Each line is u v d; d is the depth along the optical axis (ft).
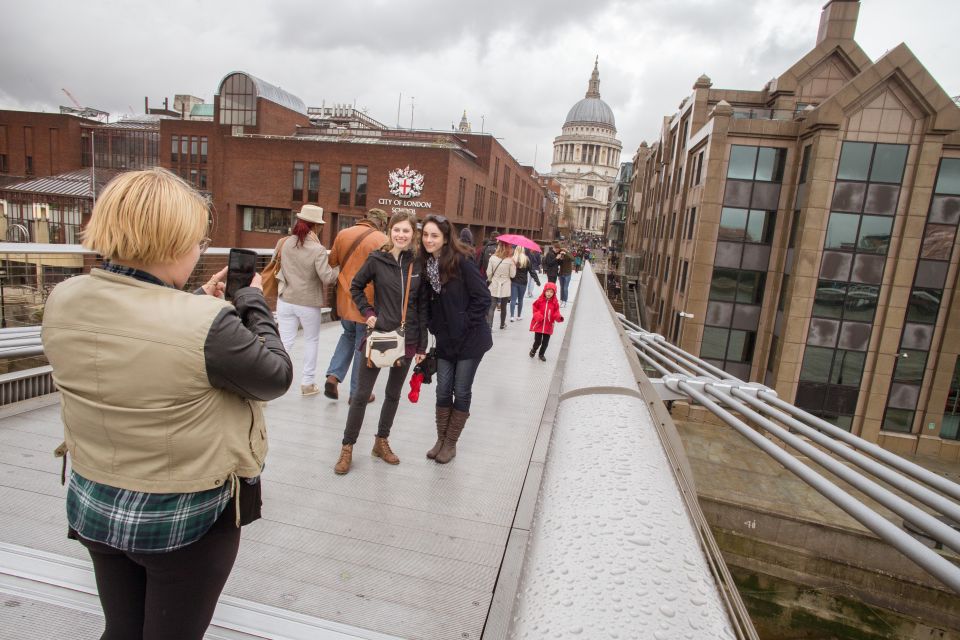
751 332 103.91
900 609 50.65
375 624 7.55
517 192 252.62
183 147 183.01
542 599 1.84
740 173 100.42
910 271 91.35
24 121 235.81
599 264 282.15
